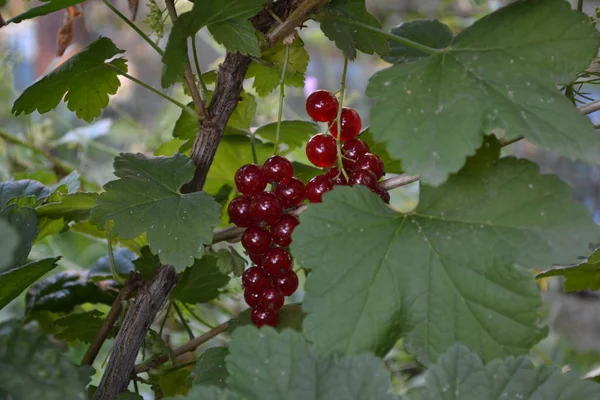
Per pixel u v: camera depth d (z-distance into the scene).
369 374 0.29
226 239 0.37
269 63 0.37
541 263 0.29
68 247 0.57
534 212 0.30
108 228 0.39
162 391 0.40
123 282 0.39
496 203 0.31
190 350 0.39
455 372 0.29
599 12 0.39
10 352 0.29
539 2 0.31
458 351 0.29
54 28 0.75
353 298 0.30
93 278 0.43
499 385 0.29
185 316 0.50
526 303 0.30
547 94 0.30
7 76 0.63
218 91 0.36
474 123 0.29
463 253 0.30
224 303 0.56
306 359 0.29
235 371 0.29
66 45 0.41
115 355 0.35
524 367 0.29
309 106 0.35
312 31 0.84
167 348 0.38
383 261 0.30
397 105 0.30
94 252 0.58
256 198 0.33
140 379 0.38
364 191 0.31
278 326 0.35
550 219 0.30
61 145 0.70
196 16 0.32
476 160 0.31
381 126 0.29
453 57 0.31
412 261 0.30
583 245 0.29
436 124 0.29
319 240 0.30
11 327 0.29
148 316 0.36
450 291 0.30
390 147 0.29
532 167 0.31
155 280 0.36
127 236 0.33
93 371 0.33
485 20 0.31
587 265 0.36
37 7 0.33
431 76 0.30
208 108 0.36
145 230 0.33
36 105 0.37
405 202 0.67
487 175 0.31
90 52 0.36
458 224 0.31
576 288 0.39
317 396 0.29
